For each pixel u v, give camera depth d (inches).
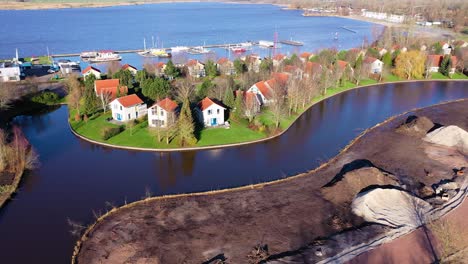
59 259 1818.4
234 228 2001.7
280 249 1844.2
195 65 5354.3
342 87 5059.1
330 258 1772.9
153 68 5265.8
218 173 2677.2
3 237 1980.8
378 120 3831.2
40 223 2097.7
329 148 3125.0
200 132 3309.5
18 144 2773.1
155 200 2274.9
